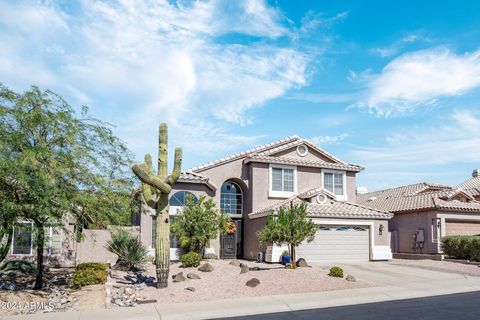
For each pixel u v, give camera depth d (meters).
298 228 19.58
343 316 11.93
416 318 11.50
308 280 17.14
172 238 24.91
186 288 15.72
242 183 28.42
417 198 31.59
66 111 15.12
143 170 15.05
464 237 25.77
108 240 21.50
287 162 28.38
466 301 14.11
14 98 14.27
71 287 16.00
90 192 15.31
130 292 14.93
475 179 38.91
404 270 21.83
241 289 15.73
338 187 30.17
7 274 17.83
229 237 27.33
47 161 14.03
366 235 26.56
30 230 14.73
